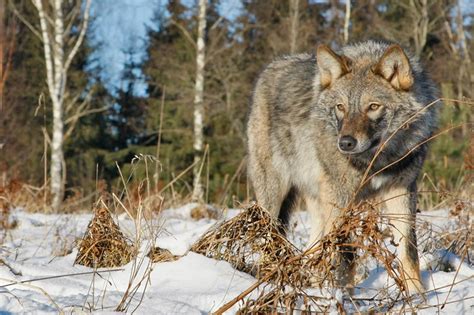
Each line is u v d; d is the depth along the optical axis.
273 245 5.18
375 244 4.34
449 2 32.44
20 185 12.52
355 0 30.77
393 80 6.09
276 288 4.14
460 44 31.05
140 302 4.28
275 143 7.36
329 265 4.26
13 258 6.06
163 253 5.48
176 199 12.79
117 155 28.55
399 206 6.18
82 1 27.55
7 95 27.78
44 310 4.09
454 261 5.89
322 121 6.36
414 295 4.62
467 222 6.53
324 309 4.21
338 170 6.25
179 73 28.78
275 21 31.75
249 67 29.12
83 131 31.78
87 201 15.19
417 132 6.12
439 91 6.68
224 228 5.49
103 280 5.09
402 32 30.72
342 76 6.26
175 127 28.41
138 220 5.62
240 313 4.08
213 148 26.08
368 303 4.61
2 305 4.17
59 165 23.56
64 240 6.95
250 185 8.22
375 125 6.02
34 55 33.03
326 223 6.25
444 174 12.08
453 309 4.32
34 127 30.25
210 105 27.92
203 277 4.97
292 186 7.50
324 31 30.41
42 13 24.75
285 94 7.24
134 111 33.91
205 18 26.22
